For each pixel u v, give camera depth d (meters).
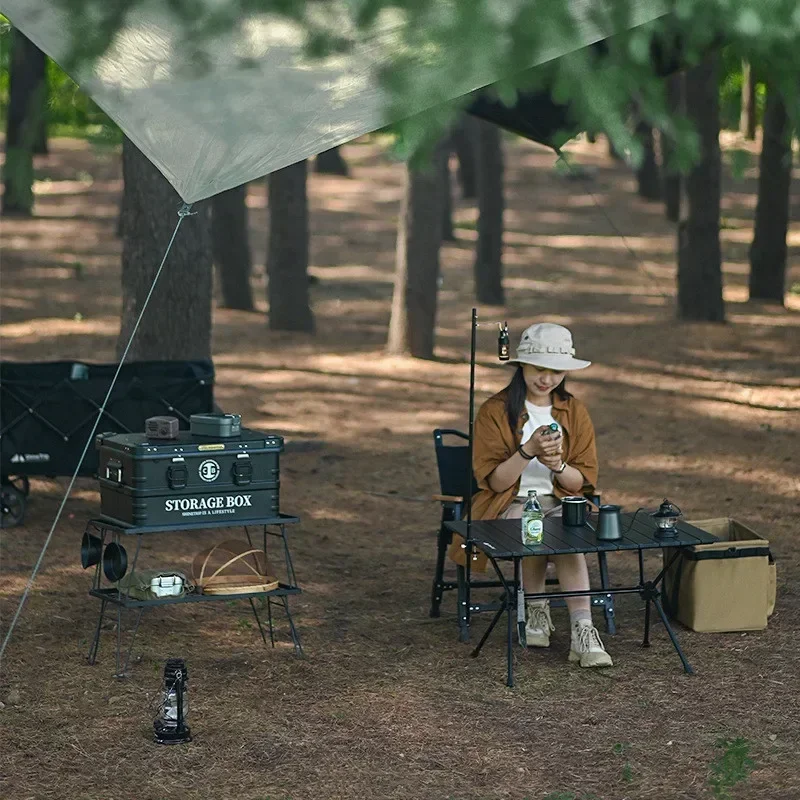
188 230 10.87
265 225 27.48
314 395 14.80
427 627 7.50
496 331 18.98
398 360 16.81
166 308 10.84
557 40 4.16
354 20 4.41
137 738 5.86
